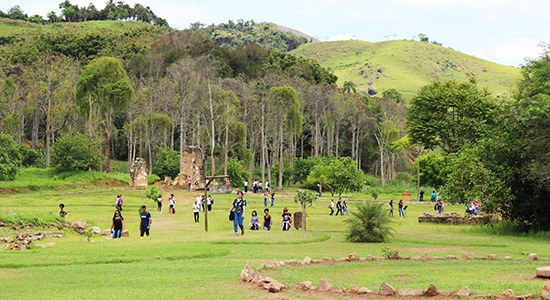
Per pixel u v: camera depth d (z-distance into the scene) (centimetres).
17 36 18012
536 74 3719
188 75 8538
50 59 9019
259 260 1609
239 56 13925
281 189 7931
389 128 10944
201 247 1880
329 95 10781
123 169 9381
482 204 3055
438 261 1548
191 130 9856
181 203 5069
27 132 10638
